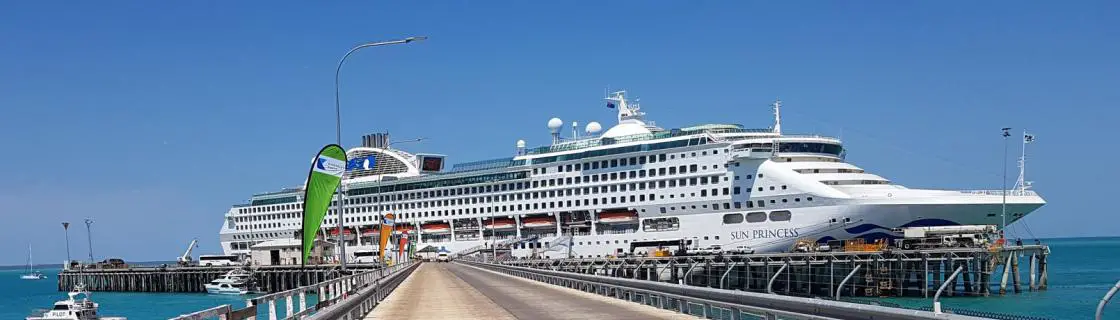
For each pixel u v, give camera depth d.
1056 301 86.25
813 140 119.56
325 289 28.30
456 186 150.50
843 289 101.56
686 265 106.69
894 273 97.12
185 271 174.88
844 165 116.00
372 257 164.88
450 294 45.84
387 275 51.97
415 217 156.88
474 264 114.38
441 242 153.38
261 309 84.62
